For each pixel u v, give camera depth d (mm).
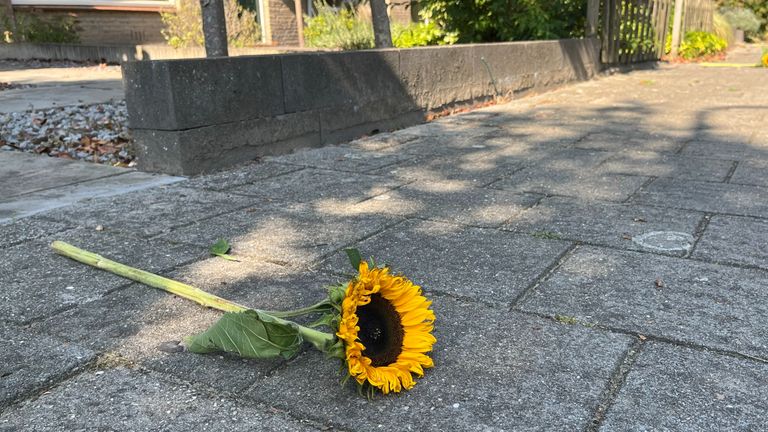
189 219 3162
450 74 6707
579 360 1792
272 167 4340
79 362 1806
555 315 2072
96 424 1521
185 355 1837
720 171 4012
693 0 14797
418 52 6145
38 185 3777
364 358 1480
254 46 12844
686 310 2092
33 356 1842
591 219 3094
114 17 15680
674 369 1737
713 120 5938
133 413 1564
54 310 2148
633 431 1474
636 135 5320
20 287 2340
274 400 1611
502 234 2896
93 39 15461
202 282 2387
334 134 5250
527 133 5551
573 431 1477
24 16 15055
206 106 4098
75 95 7828
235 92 4293
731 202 3336
